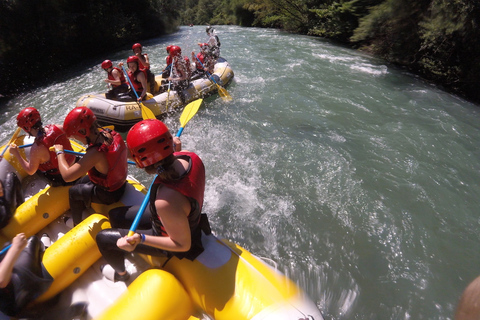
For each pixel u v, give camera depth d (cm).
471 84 831
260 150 477
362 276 278
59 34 1270
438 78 902
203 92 649
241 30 1848
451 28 857
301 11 1617
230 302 195
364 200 368
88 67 1170
